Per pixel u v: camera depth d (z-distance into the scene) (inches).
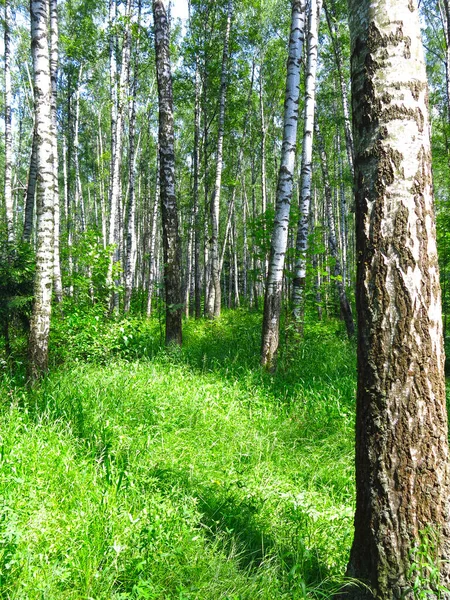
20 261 291.4
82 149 1278.3
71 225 1114.7
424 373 96.8
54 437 176.2
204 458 185.8
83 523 127.6
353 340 479.5
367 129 102.5
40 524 125.3
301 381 294.0
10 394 209.2
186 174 1112.8
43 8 251.6
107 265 415.2
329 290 781.9
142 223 1294.3
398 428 96.7
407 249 97.9
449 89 589.9
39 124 250.4
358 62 104.9
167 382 267.6
